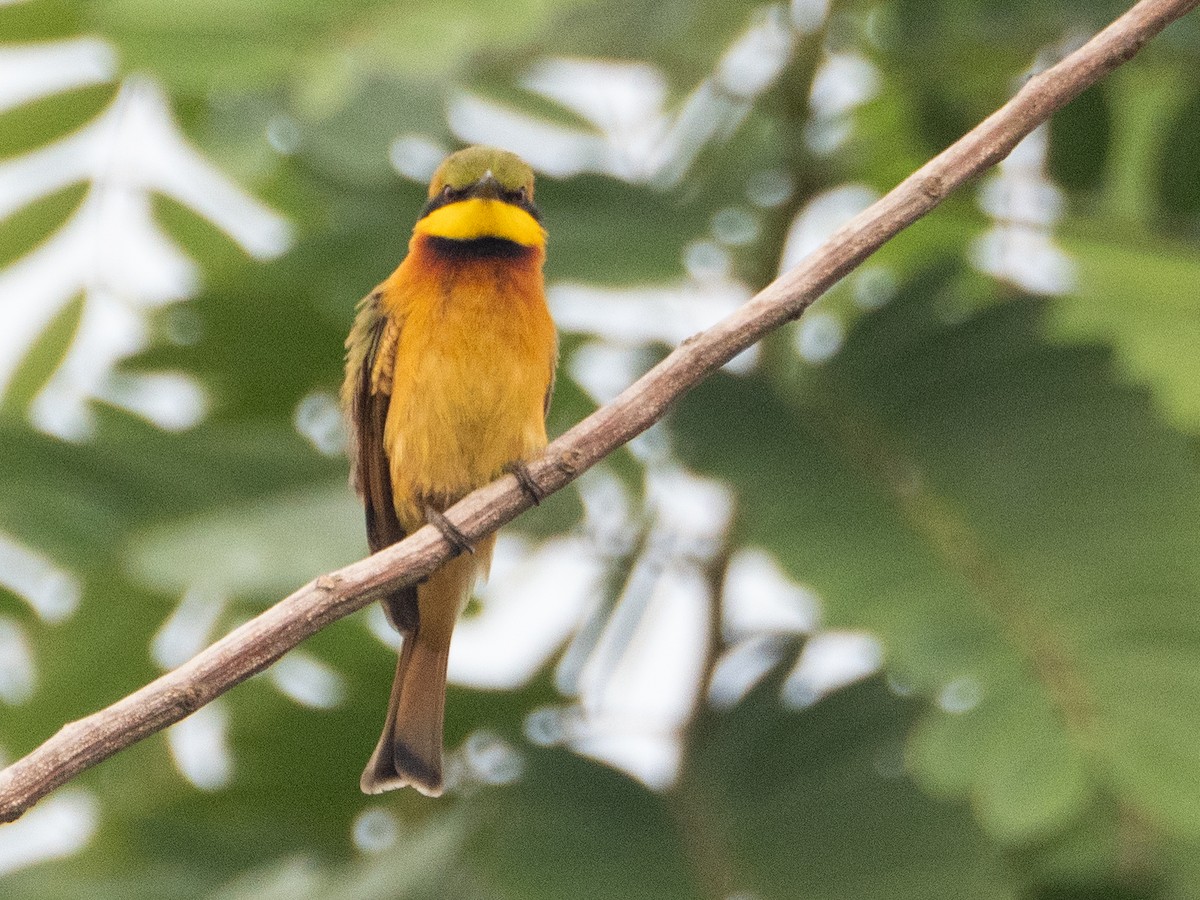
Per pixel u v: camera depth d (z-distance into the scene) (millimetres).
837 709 10344
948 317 9852
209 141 11883
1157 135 11734
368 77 10547
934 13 11461
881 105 11836
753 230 11164
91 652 11430
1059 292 10883
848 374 9781
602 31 11336
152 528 10383
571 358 12250
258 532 10234
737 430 9633
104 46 9758
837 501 9297
